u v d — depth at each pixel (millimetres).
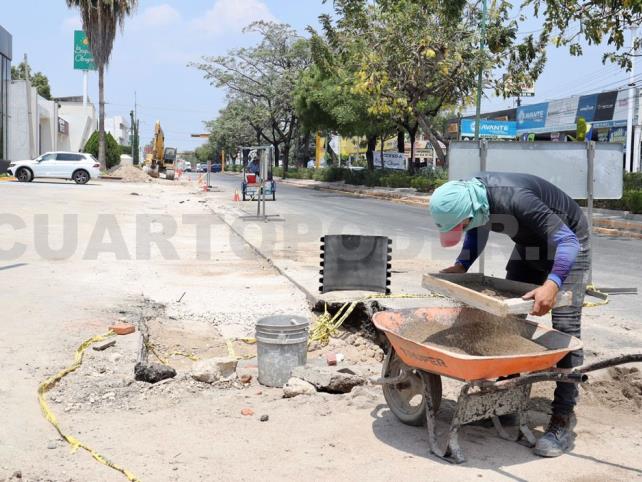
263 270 11461
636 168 30422
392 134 45688
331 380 5367
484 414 4133
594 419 4902
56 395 5066
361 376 5664
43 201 23781
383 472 3893
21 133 47531
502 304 3852
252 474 3840
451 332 4684
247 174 28594
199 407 4984
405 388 4672
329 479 3793
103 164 47312
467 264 4910
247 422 4688
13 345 6195
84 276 10172
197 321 7984
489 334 4609
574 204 4344
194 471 3863
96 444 4230
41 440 4250
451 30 25938
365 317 7844
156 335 7289
